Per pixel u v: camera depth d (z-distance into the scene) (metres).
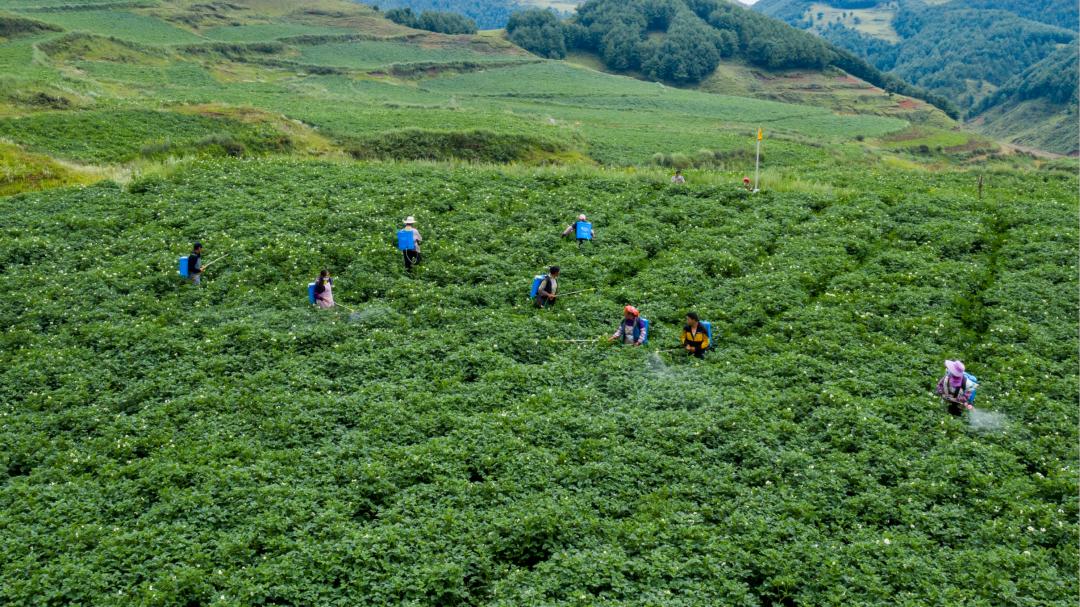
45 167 36.31
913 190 40.00
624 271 27.12
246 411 17.98
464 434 17.31
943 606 12.62
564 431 17.58
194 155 45.22
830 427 17.72
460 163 42.88
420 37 171.88
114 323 22.08
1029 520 14.89
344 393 19.05
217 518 14.40
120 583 12.88
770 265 27.06
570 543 14.30
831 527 14.86
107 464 15.95
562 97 127.94
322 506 14.95
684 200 34.12
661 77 196.00
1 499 14.77
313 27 161.75
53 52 93.25
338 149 54.22
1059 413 18.52
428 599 12.75
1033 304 24.22
